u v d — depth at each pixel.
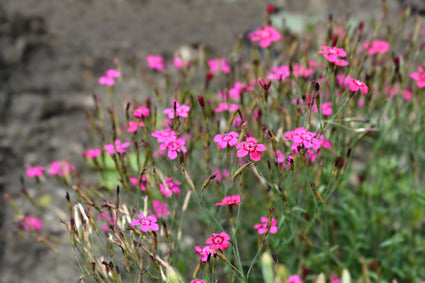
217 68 3.52
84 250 2.14
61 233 3.57
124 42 5.55
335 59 2.29
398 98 2.99
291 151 2.37
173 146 2.27
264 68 3.04
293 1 6.45
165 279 2.04
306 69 2.66
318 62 3.05
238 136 2.17
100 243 2.62
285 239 2.72
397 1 6.00
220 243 2.06
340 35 2.82
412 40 3.16
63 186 3.69
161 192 2.37
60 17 5.81
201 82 4.41
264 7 6.41
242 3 6.56
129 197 2.64
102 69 5.12
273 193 2.43
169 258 2.24
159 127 3.46
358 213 3.44
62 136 4.33
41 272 3.37
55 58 5.15
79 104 4.65
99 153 2.92
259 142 2.44
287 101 2.87
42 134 4.34
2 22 5.32
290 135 2.16
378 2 6.15
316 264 3.11
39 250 3.50
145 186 2.41
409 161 3.19
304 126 2.35
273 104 2.71
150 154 2.47
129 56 5.33
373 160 3.53
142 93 4.70
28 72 4.90
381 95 2.84
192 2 6.61
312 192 2.39
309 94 2.37
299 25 5.54
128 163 2.74
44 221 3.64
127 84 4.87
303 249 3.10
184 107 2.38
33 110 4.52
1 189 3.88
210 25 6.04
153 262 2.08
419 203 3.11
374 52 2.88
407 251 3.27
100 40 5.53
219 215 2.54
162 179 2.32
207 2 6.60
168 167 2.69
